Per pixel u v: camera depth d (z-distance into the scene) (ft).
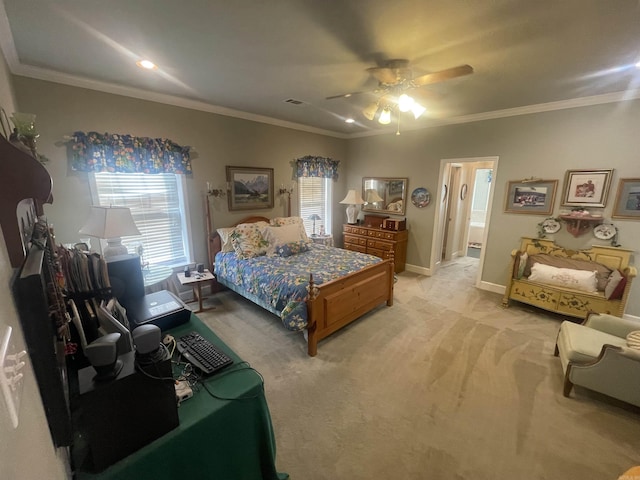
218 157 12.80
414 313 11.66
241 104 11.91
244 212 14.26
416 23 5.85
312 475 5.23
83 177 9.43
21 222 3.21
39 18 5.64
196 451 3.66
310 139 16.75
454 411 6.69
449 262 19.01
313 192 18.11
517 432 6.14
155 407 3.32
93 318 4.08
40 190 2.67
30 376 2.30
